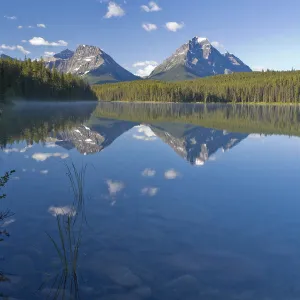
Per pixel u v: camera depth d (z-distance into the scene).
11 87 93.25
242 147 23.67
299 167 16.77
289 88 168.75
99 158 18.44
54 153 19.56
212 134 32.12
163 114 70.31
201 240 7.91
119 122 45.28
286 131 35.91
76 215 9.44
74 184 12.83
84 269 6.50
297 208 10.47
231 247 7.54
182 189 12.40
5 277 6.14
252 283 6.09
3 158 17.55
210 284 6.05
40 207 10.06
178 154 20.20
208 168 16.34
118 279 6.16
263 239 8.03
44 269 6.47
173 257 7.03
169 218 9.34
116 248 7.41
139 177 14.15
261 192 12.23
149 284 6.02
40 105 96.00
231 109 106.50
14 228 8.42
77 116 55.66
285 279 6.25
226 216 9.62
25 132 29.47
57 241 7.71
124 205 10.41
